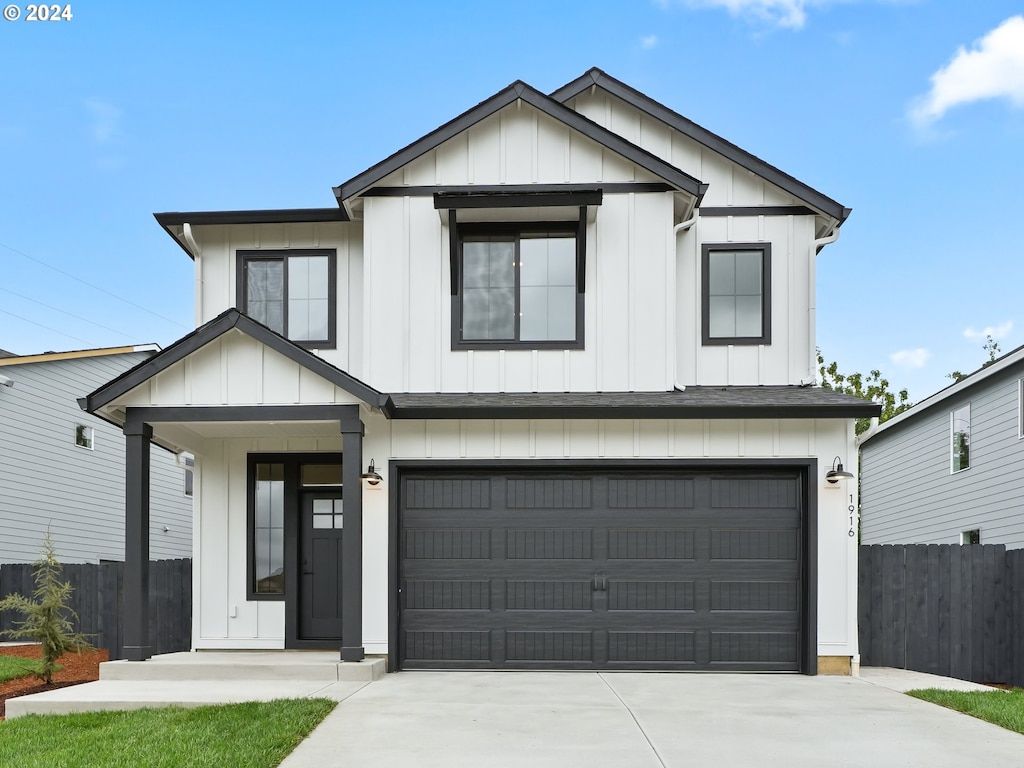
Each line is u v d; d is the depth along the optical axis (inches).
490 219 442.9
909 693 352.2
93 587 569.6
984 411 671.8
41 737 272.8
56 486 761.6
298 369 398.0
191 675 380.8
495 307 444.5
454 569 421.4
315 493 471.2
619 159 444.5
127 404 398.6
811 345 458.6
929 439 784.3
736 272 466.3
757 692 354.0
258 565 467.2
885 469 911.0
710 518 419.5
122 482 864.9
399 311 441.4
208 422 400.5
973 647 454.3
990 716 299.3
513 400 421.7
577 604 418.0
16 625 629.9
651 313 438.3
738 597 416.5
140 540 394.9
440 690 354.3
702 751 253.4
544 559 420.5
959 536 716.0
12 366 714.2
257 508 471.2
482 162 446.6
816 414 409.1
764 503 419.8
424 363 439.2
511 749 254.8
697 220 465.4
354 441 396.2
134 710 315.3
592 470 422.9
